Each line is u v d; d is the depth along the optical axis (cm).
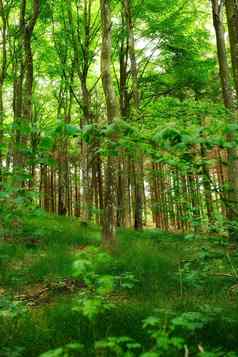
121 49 2153
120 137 321
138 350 404
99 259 289
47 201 2903
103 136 294
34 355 422
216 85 1984
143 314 531
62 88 2405
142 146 340
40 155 375
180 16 1912
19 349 409
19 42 1603
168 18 1853
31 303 663
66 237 1312
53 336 475
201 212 463
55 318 544
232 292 614
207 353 266
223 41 1336
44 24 1934
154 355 219
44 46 2020
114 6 1936
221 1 1354
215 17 1355
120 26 2064
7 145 404
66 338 466
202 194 458
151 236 1395
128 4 1820
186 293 654
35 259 976
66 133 266
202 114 456
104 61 1190
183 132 276
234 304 565
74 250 1170
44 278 824
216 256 445
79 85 2548
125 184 2253
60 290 735
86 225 1736
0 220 419
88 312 279
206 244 470
